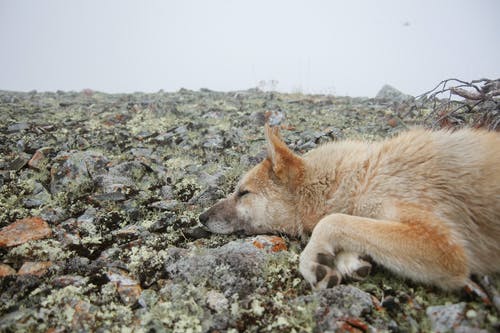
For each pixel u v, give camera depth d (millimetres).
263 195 708
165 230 699
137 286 519
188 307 472
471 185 552
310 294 504
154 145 1175
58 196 801
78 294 498
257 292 504
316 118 1509
